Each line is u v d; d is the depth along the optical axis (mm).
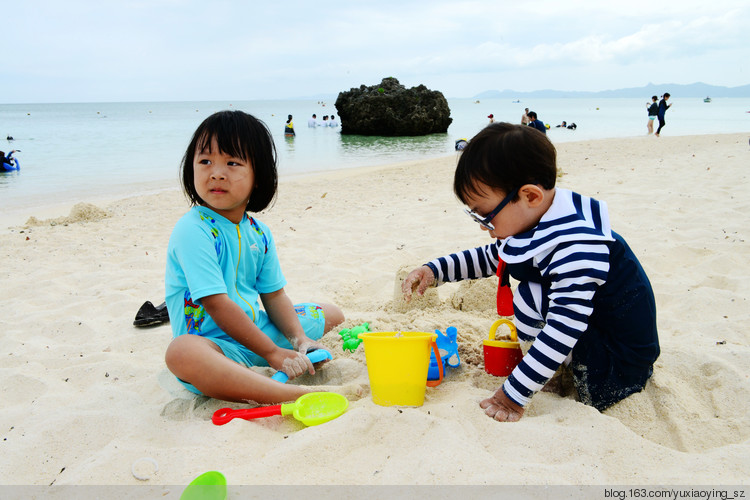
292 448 1677
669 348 2426
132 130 27609
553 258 1890
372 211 6980
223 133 2211
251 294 2568
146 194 9312
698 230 4695
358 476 1556
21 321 3396
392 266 4379
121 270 4633
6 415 2168
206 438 1830
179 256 2262
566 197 1969
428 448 1655
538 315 2059
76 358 2811
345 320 3014
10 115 63969
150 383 2439
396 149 18781
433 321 2857
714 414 1978
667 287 3406
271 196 2498
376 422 1852
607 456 1616
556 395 2062
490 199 1946
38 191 9680
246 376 2092
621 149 13539
